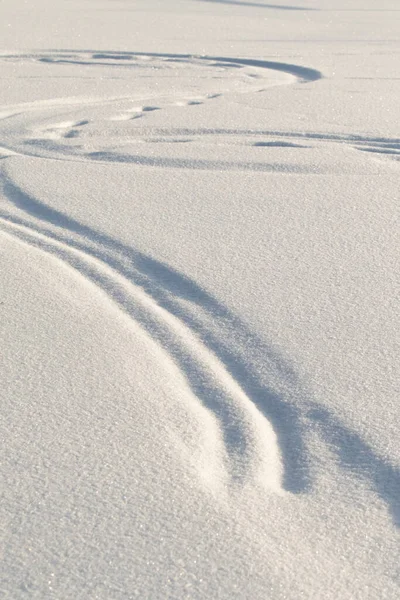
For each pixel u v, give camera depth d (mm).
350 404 2295
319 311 2924
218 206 4191
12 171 4816
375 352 2609
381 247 3586
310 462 2027
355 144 5645
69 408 2207
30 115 6496
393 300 3012
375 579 1595
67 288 3107
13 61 9648
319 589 1562
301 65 9555
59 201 4250
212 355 2625
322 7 18516
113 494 1829
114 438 2066
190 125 6059
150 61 9852
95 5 17219
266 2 19281
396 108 6738
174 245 3607
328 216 4027
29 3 17078
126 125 6055
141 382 2387
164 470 1935
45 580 1564
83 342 2633
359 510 1821
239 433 2148
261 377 2477
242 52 10594
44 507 1774
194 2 18719
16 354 2525
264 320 2855
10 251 3502
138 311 2934
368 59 10242
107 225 3875
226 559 1633
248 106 6840
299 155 5270
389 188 4535
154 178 4715
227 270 3314
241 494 1863
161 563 1616
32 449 1996
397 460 2020
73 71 8891
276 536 1715
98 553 1640
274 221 3953
